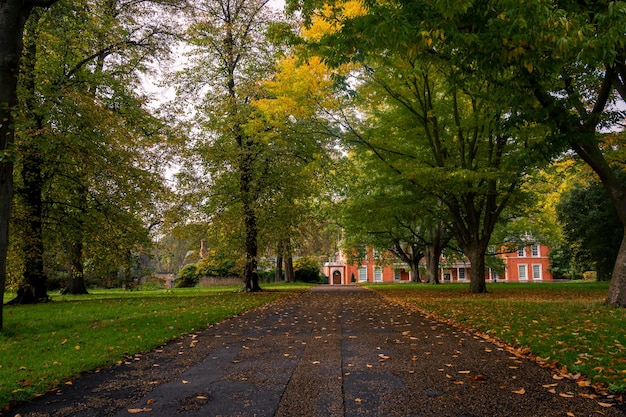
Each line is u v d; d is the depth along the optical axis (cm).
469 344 668
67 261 1875
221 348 671
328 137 2083
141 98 1789
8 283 1598
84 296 2153
